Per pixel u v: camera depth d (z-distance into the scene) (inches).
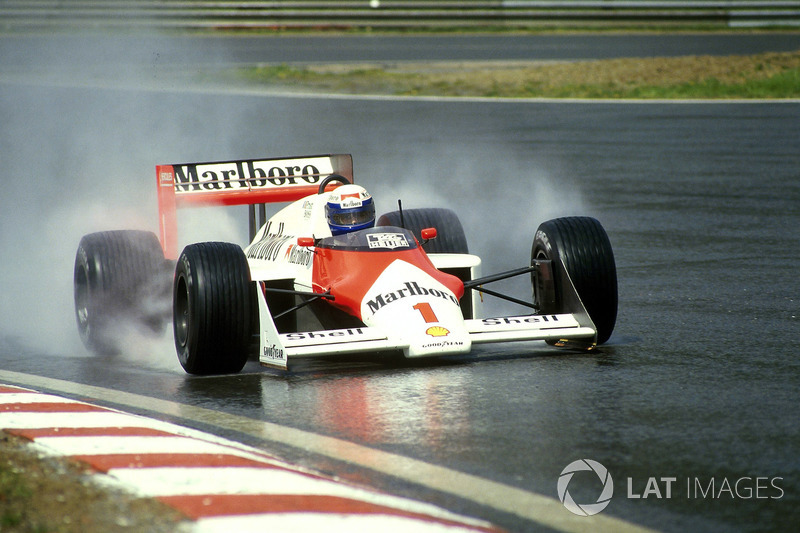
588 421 759.1
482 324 932.6
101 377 965.2
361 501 584.1
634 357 962.7
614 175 2304.4
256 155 2566.4
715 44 4970.5
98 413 784.3
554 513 588.1
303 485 610.9
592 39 5383.9
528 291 1370.6
